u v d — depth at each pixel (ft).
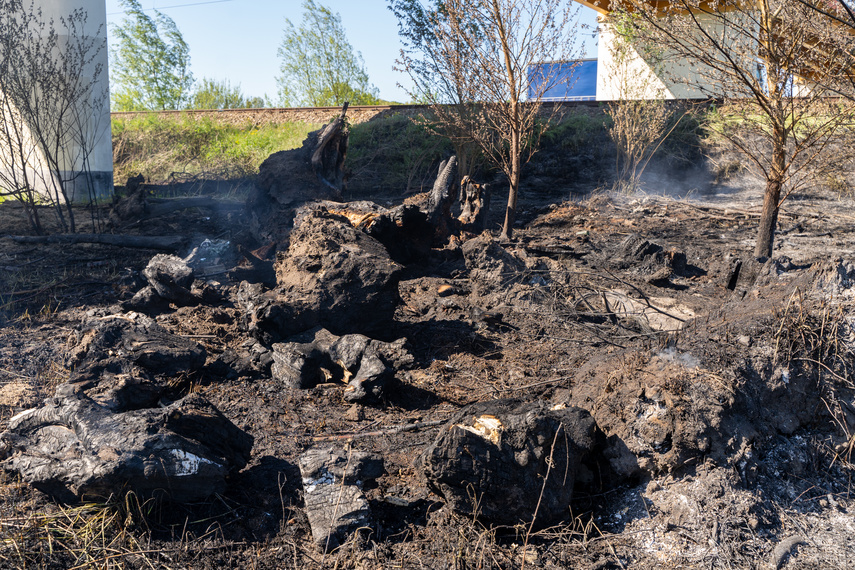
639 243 25.25
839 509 9.76
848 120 19.77
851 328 11.27
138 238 28.43
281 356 14.76
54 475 9.39
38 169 41.32
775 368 10.84
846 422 10.74
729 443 9.78
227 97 94.79
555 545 9.21
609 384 11.20
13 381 14.35
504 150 34.45
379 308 16.78
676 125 49.57
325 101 91.35
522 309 20.17
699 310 19.70
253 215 31.07
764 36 19.52
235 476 10.80
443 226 28.55
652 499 9.82
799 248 28.78
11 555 8.63
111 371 13.75
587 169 50.19
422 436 12.35
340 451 10.53
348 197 44.09
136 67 89.86
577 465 10.05
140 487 9.45
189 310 19.69
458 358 16.56
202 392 14.15
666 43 20.44
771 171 21.76
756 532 9.18
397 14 37.09
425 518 9.78
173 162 56.70
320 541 9.04
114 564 8.61
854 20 12.75
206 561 8.81
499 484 9.41
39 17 39.29
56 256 26.89
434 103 36.24
